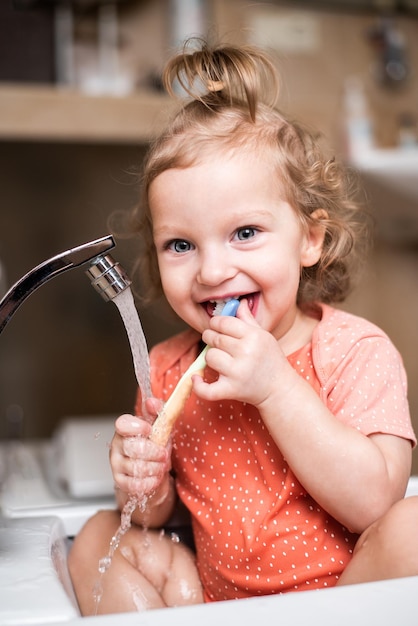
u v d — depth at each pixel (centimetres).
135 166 116
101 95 176
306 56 218
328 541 87
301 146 98
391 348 93
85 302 224
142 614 59
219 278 85
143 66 212
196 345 104
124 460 85
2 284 179
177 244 89
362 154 180
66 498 141
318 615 58
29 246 218
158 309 121
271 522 88
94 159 216
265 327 89
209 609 59
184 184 87
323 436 81
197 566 96
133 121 178
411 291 231
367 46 223
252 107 94
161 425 84
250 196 87
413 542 73
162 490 96
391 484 82
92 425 169
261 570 89
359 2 222
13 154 212
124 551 94
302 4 218
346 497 80
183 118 95
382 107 223
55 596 64
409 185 183
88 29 202
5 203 216
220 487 93
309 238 97
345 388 90
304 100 218
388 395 89
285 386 81
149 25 213
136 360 82
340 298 109
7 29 192
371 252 225
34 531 84
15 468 166
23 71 194
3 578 68
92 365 225
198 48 109
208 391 81
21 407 222
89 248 76
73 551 92
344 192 109
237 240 87
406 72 224
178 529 102
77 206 218
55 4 198
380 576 74
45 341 223
